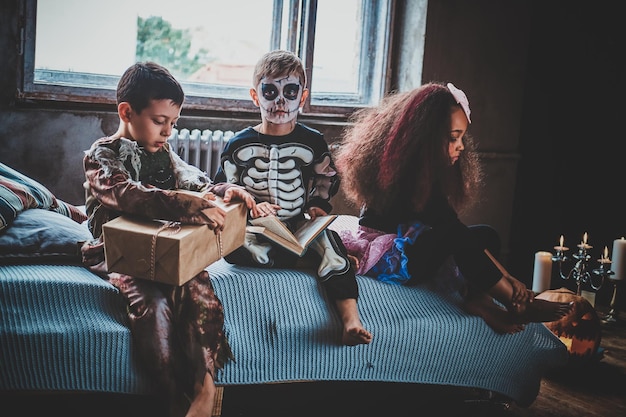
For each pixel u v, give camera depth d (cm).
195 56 409
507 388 276
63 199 375
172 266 218
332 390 293
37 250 246
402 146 275
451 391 300
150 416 259
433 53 430
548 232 469
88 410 260
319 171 280
